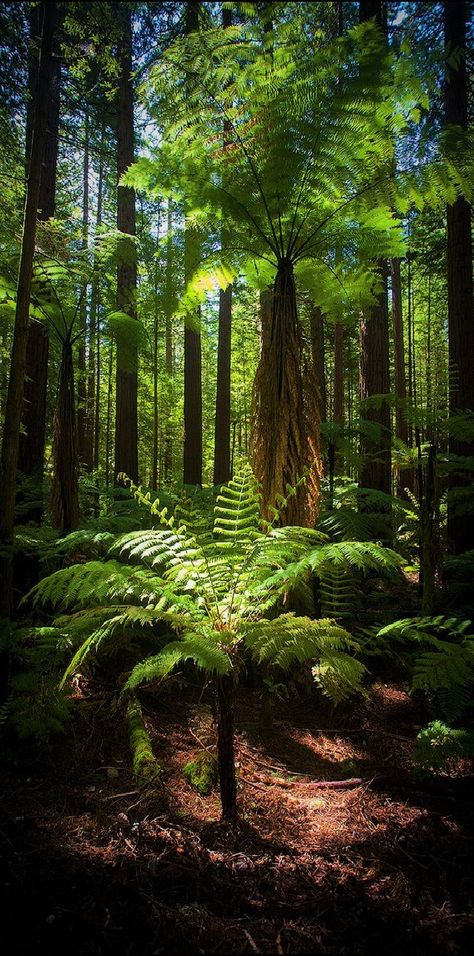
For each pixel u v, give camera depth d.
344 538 3.29
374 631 3.30
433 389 5.75
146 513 4.68
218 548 2.77
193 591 2.65
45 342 5.55
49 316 4.40
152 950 1.46
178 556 2.34
